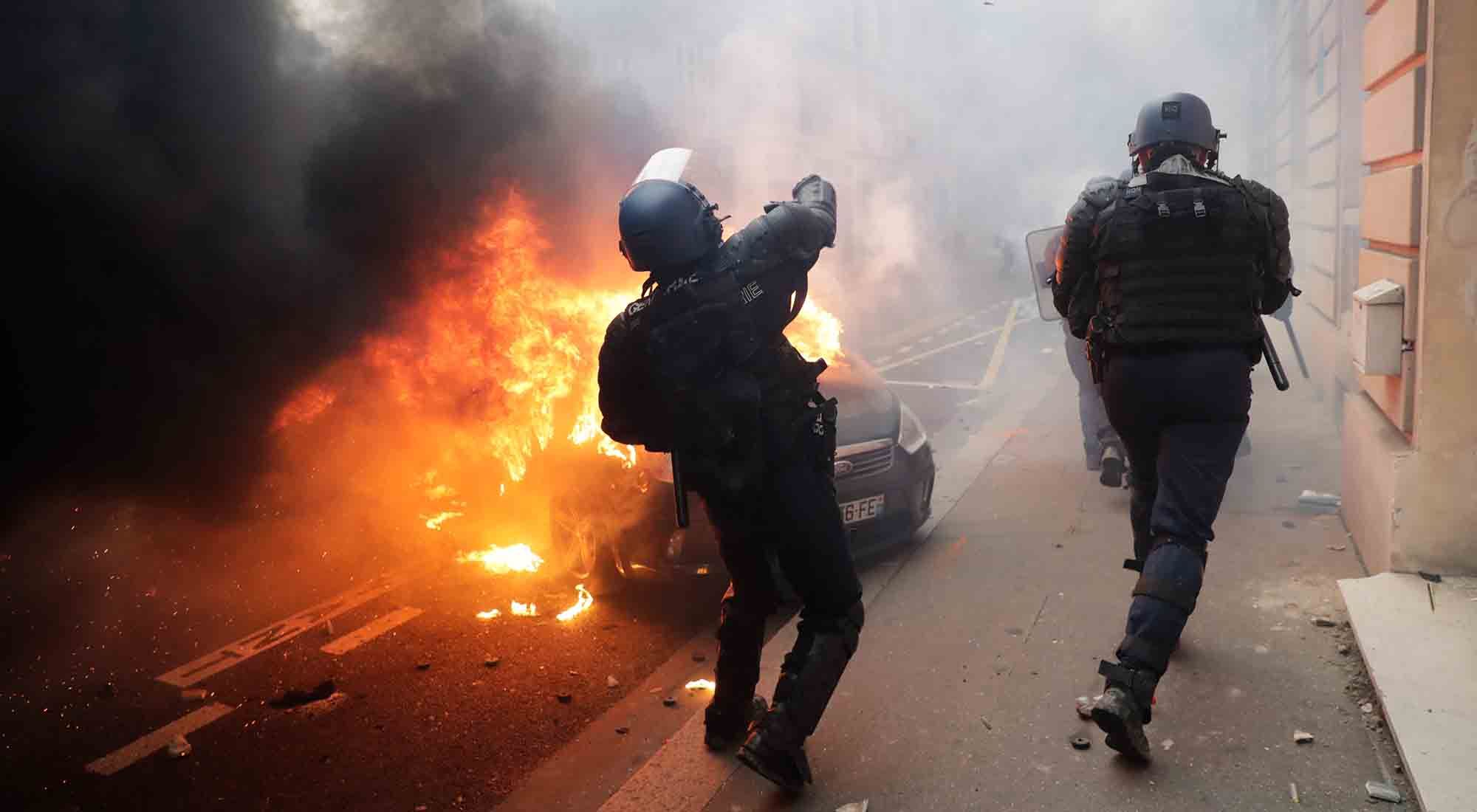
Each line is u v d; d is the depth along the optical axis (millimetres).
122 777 3639
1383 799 2688
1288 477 5820
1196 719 3148
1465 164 3535
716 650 4457
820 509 2906
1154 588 2889
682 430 2826
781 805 2898
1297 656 3504
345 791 3516
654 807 2971
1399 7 4148
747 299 2797
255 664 4465
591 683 4219
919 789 2916
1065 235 3232
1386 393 4273
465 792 3488
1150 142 3176
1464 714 2900
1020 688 3449
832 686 2928
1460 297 3629
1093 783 2871
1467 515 3713
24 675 4398
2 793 3566
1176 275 2994
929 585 4469
